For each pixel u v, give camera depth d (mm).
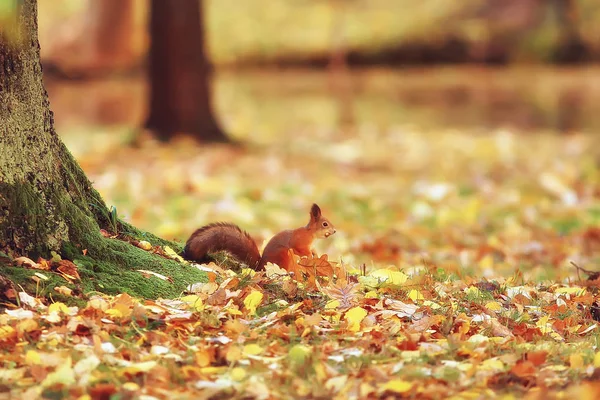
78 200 7945
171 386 5770
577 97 37312
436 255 12922
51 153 7750
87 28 47906
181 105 23562
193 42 23594
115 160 20719
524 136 26703
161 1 23672
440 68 49031
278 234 8688
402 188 18844
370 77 46000
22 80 7422
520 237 14289
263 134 26969
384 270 8836
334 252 12844
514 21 50438
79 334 6430
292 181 19172
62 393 5543
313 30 52281
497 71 47469
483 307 7898
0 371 5770
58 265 7309
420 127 29094
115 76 45562
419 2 53781
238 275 7941
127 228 8602
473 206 15891
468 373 6035
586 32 49344
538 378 6035
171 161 20703
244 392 5641
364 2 54625
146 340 6445
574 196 17391
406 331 6906
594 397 5566
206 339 6480
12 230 7227
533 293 8805
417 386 5727
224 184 18344
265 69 49875
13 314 6480
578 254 13227
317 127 29016
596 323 7816
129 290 7352
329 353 6359
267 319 7008
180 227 13945
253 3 55156
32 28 7539
